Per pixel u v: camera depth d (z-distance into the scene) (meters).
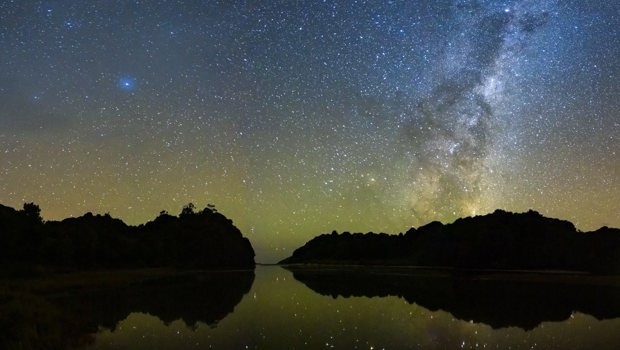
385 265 104.00
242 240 121.44
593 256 73.12
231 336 19.97
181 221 108.88
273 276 67.25
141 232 96.38
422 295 37.81
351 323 23.50
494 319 24.98
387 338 19.72
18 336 15.79
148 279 54.28
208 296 36.81
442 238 100.19
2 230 53.31
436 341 19.20
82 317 23.50
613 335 20.53
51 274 47.16
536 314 26.86
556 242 79.06
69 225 68.56
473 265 83.38
